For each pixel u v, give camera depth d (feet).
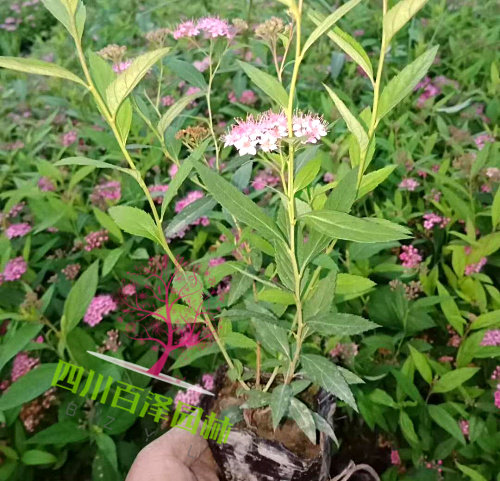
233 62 3.18
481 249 2.12
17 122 3.43
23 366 1.99
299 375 1.30
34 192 2.42
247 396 1.26
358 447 2.09
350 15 3.89
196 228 2.48
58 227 2.32
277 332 1.15
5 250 2.30
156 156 2.53
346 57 3.46
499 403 1.82
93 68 0.95
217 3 4.55
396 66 3.49
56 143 3.10
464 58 3.50
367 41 3.55
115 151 2.56
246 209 0.89
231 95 3.23
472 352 1.93
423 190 2.76
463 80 3.30
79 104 3.53
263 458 1.18
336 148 2.33
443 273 2.46
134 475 1.29
